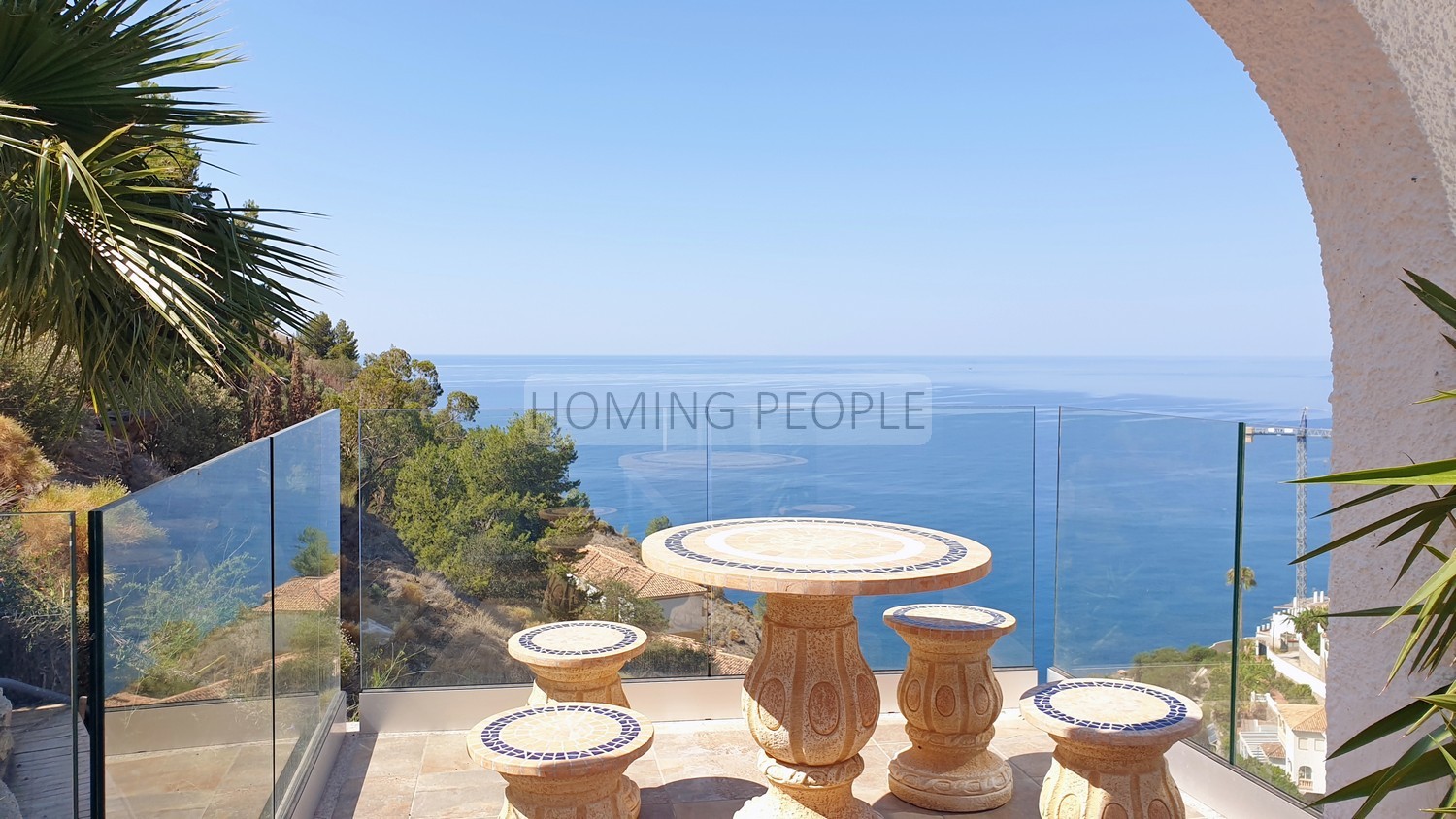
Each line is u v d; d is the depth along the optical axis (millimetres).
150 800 2100
